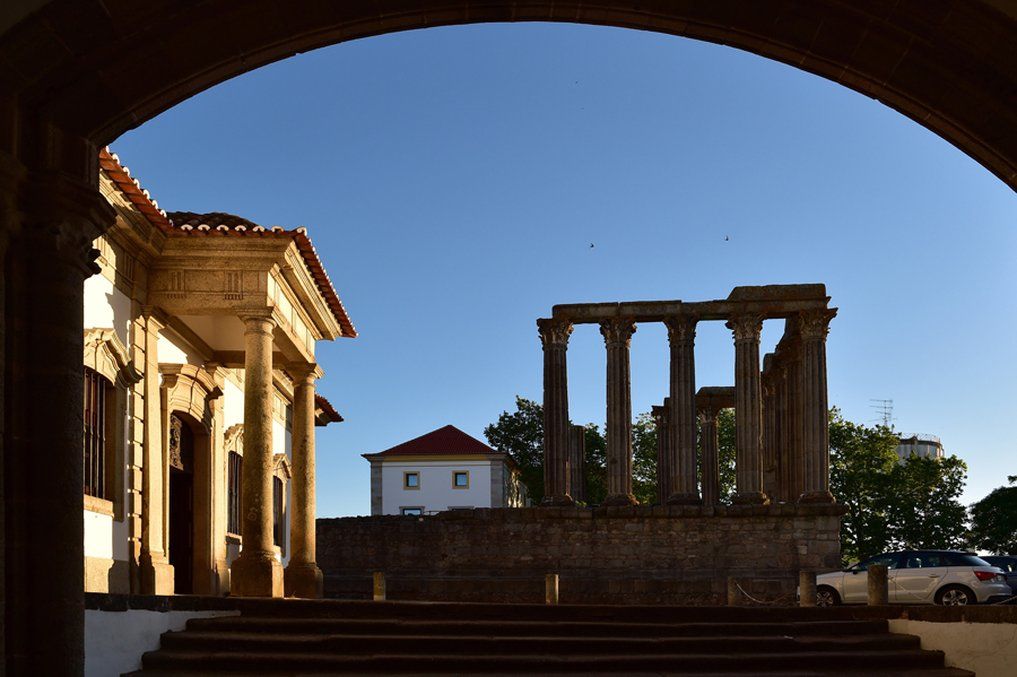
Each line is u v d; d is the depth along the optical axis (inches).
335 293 882.8
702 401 1720.0
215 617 588.1
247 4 322.0
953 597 923.4
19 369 310.3
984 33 313.4
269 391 709.9
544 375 1453.0
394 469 2795.3
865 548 2266.2
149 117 343.6
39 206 312.8
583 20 349.7
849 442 2338.8
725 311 1428.4
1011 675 494.6
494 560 1346.0
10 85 303.0
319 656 526.6
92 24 303.3
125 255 670.5
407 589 1326.3
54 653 306.2
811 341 1408.7
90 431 628.1
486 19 346.6
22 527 306.7
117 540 661.9
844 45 337.1
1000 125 334.6
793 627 614.5
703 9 339.3
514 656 543.8
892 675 527.2
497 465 2768.2
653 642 570.9
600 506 1416.1
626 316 1444.4
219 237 703.7
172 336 772.0
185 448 836.6
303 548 863.7
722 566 1331.2
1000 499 2235.5
